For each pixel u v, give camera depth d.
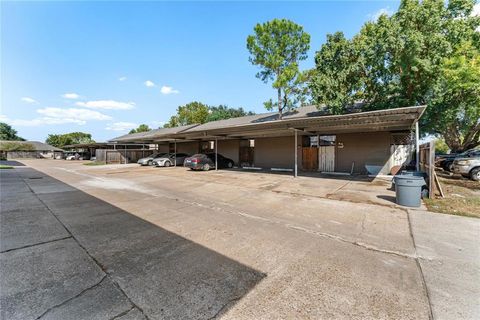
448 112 11.89
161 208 6.13
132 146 33.03
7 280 2.70
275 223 4.84
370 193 7.79
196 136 17.94
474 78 10.21
